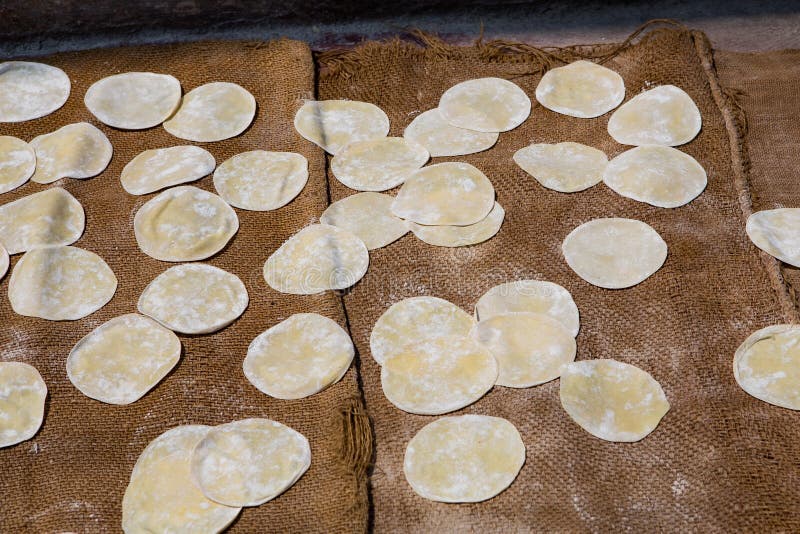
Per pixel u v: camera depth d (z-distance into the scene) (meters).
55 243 1.35
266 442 1.21
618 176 1.39
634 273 1.32
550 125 1.46
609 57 1.53
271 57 1.52
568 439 1.22
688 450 1.21
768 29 1.61
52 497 1.20
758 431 1.22
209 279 1.32
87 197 1.39
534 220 1.37
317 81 1.52
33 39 1.61
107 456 1.22
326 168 1.42
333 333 1.28
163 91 1.49
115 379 1.26
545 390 1.25
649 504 1.19
